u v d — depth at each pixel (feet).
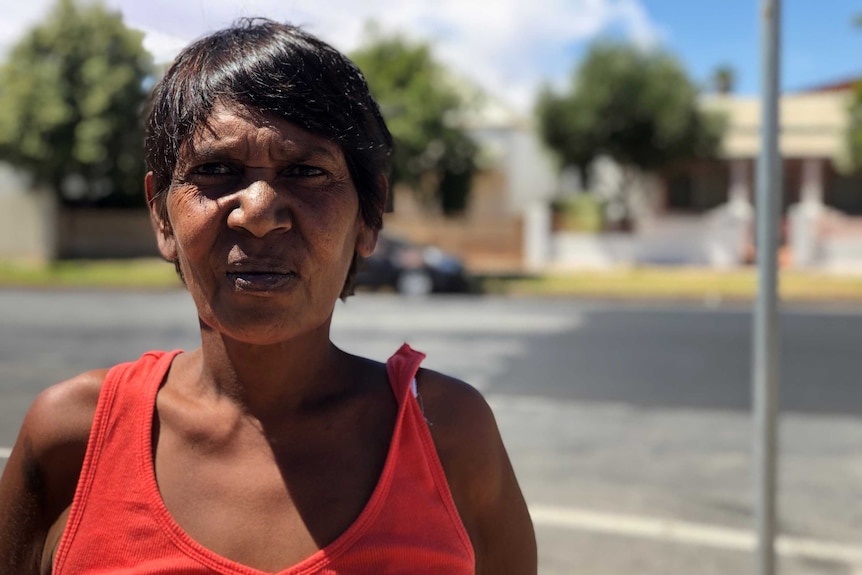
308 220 3.77
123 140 60.54
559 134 72.28
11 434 6.39
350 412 4.04
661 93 69.67
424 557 3.84
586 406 22.71
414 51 58.08
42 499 4.05
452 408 4.25
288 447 3.90
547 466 17.60
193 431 3.91
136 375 4.05
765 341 9.57
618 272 67.46
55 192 72.79
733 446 19.03
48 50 56.75
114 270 64.90
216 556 3.64
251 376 3.92
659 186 82.69
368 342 32.99
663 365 28.53
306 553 3.70
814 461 18.07
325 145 3.83
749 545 13.46
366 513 3.77
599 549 13.29
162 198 4.11
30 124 60.80
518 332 36.11
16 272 64.18
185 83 3.89
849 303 51.65
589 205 74.49
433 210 64.28
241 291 3.69
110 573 3.66
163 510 3.72
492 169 83.97
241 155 3.72
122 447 3.87
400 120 56.18
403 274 53.78
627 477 16.88
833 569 12.70
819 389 25.34
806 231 68.49
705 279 61.87
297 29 4.09
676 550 13.26
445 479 4.04
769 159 9.27
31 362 26.94
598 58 71.56
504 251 76.69
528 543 4.58
